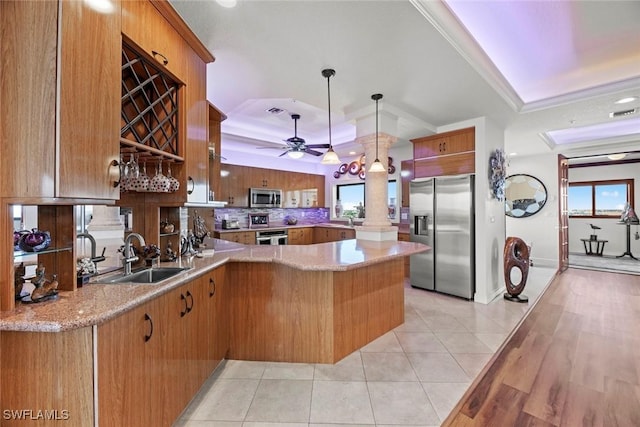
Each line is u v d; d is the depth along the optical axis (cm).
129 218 205
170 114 193
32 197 113
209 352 205
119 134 144
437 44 215
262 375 217
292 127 511
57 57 113
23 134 114
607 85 308
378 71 255
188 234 248
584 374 216
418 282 446
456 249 402
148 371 140
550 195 631
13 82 114
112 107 140
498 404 183
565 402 185
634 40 244
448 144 421
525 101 368
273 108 415
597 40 244
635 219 729
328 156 301
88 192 126
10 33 114
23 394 110
